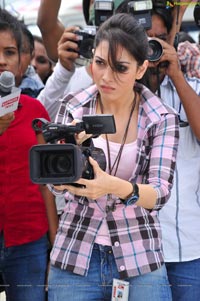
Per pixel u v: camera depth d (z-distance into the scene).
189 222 3.69
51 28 4.52
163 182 2.98
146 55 2.99
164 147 3.06
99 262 3.09
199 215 3.72
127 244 3.07
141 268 3.07
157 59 3.62
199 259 3.71
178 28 4.04
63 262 3.09
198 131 3.67
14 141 3.61
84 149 2.69
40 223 3.69
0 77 3.12
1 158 3.59
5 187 3.59
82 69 4.18
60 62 4.02
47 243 3.78
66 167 2.53
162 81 3.87
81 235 3.09
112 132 2.71
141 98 3.17
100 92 3.05
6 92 3.14
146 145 3.11
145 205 2.89
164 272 3.15
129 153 3.07
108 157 3.07
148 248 3.10
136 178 3.10
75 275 3.09
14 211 3.61
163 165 3.03
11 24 3.82
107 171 3.07
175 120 3.12
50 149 2.51
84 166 2.60
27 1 7.58
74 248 3.09
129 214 3.09
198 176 3.75
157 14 3.82
